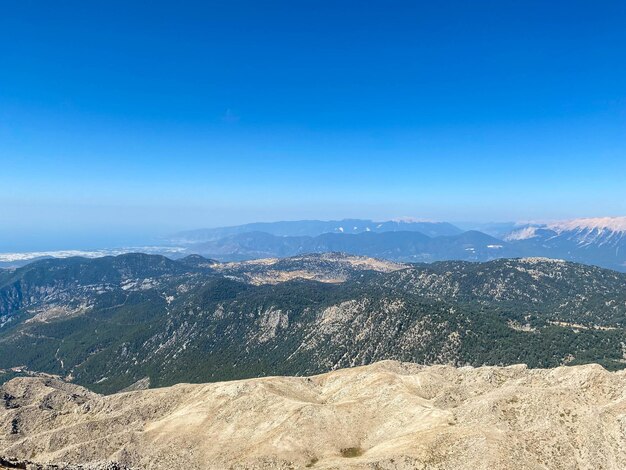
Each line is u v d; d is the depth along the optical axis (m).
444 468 84.31
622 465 84.31
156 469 120.31
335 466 91.06
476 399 118.00
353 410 124.50
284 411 128.25
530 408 103.19
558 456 86.19
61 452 130.38
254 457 110.25
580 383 113.88
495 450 84.75
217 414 138.38
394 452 92.88
